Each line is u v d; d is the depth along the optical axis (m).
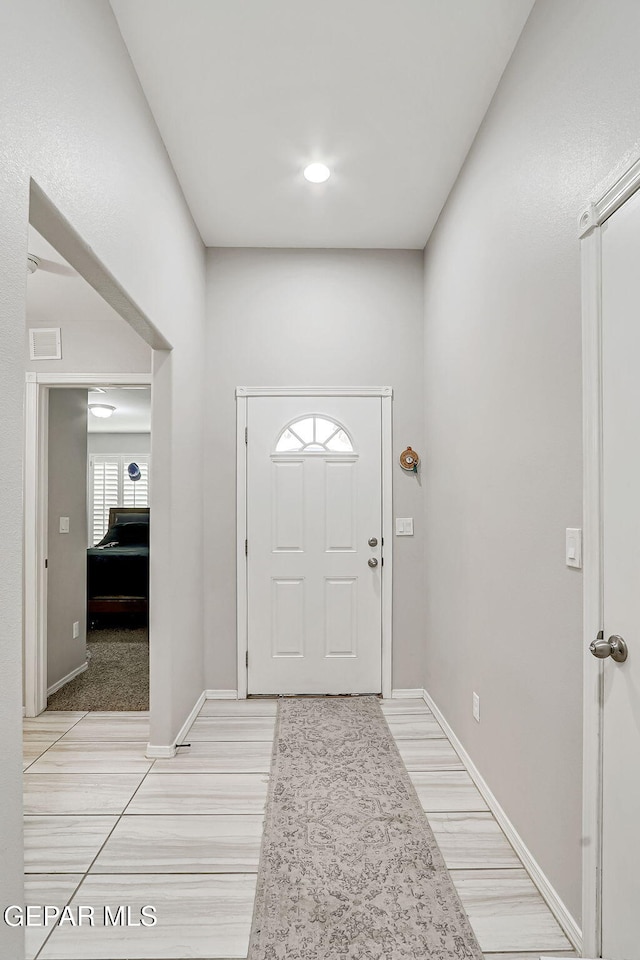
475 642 2.64
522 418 2.09
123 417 8.58
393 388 3.85
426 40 2.13
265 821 2.29
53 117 1.51
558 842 1.77
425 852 2.08
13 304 1.28
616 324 1.46
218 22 2.04
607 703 1.49
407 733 3.18
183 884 1.91
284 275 3.85
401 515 3.82
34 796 2.49
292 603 3.80
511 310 2.20
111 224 1.99
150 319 2.49
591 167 1.58
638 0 1.34
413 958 1.61
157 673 2.91
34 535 3.62
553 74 1.82
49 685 3.90
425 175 3.00
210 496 3.79
